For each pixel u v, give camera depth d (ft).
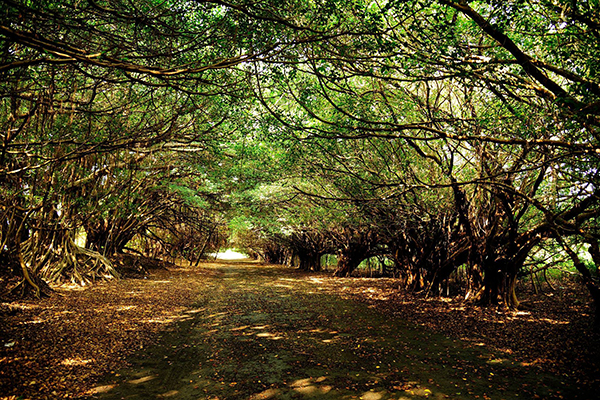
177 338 27.91
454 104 39.17
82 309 34.60
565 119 20.04
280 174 51.55
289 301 46.16
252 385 19.16
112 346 24.47
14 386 16.99
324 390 18.62
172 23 23.53
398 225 50.90
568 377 20.35
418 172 42.60
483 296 41.63
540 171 31.45
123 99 36.04
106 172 45.96
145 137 37.40
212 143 46.85
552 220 24.64
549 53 21.36
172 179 62.18
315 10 20.62
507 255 39.75
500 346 26.30
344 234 79.36
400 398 17.76
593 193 25.73
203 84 28.32
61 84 28.37
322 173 42.34
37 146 28.22
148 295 46.32
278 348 25.61
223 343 26.71
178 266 98.02
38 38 15.67
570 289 51.11
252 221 87.20
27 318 29.14
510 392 18.45
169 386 18.86
